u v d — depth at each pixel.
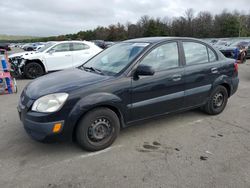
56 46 9.78
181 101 4.03
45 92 3.05
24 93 3.40
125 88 3.34
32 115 2.97
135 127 4.17
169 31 68.31
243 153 3.28
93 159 3.13
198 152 3.31
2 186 2.59
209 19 67.00
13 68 9.37
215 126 4.23
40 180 2.70
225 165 2.98
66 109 2.97
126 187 2.58
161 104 3.77
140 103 3.54
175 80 3.84
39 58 9.49
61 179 2.71
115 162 3.06
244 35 63.34
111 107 3.35
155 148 3.43
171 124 4.30
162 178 2.72
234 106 5.40
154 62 3.67
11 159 3.13
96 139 3.28
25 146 3.48
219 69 4.51
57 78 3.56
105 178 2.73
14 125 4.27
